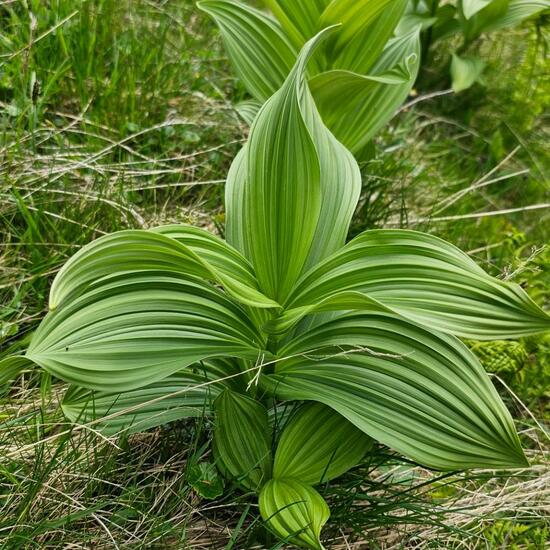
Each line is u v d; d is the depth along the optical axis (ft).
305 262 5.04
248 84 5.91
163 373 4.75
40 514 4.92
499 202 6.64
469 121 7.31
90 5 6.47
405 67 5.69
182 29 6.91
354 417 4.87
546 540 5.27
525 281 5.79
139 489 5.03
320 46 5.80
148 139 6.20
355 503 5.15
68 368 4.65
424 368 4.88
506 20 6.95
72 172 5.86
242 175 5.13
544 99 7.04
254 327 4.94
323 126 5.22
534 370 5.73
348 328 4.96
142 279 4.80
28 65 5.96
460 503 5.27
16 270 5.52
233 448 4.97
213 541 5.02
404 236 4.85
